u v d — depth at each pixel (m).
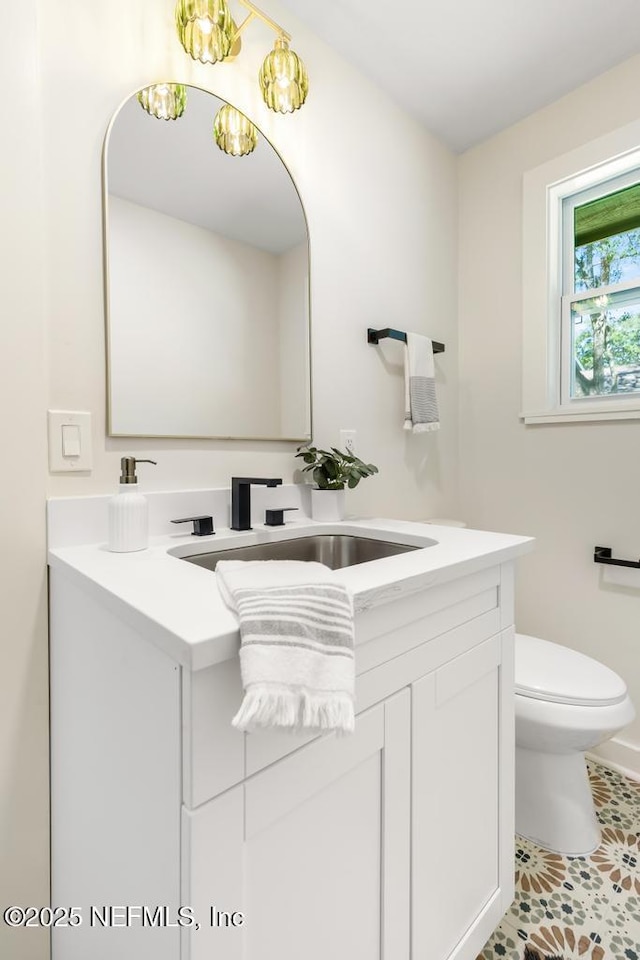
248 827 0.56
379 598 0.67
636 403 1.56
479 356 1.95
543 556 1.79
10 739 0.88
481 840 0.97
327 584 0.61
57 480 0.93
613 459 1.61
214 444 1.19
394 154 1.68
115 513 0.88
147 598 0.61
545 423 1.77
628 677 1.58
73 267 0.95
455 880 0.90
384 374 1.65
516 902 1.11
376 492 1.63
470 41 1.44
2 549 0.87
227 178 1.21
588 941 1.02
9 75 0.86
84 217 0.96
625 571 1.58
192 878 0.50
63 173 0.93
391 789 0.75
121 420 1.01
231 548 1.07
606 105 1.57
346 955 0.69
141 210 1.05
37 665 0.91
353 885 0.70
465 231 1.98
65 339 0.94
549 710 1.19
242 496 1.14
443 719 0.86
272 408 1.30
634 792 1.50
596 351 1.72
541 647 1.46
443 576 0.79
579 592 1.69
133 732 0.62
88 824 0.77
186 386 1.12
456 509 2.01
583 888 1.15
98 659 0.71
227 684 0.53
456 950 0.89
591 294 1.71
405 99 1.68
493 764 1.01
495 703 1.01
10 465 0.87
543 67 1.54
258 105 1.27
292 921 0.61
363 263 1.57
